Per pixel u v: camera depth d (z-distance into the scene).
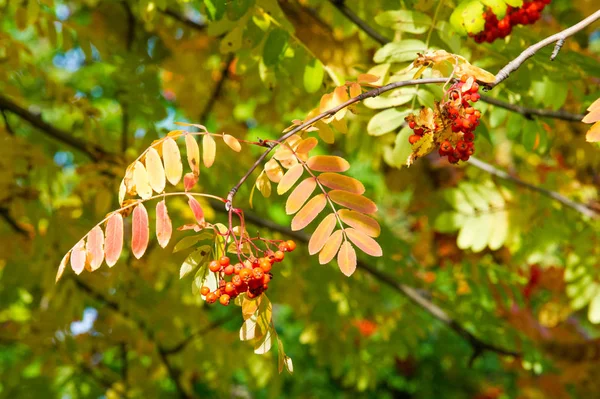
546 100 3.20
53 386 5.68
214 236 2.11
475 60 3.49
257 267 2.03
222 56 4.77
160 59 5.45
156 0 3.27
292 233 4.87
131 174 2.19
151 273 4.84
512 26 2.95
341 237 2.16
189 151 2.17
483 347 4.83
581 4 4.52
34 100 5.02
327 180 2.20
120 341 5.39
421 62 2.25
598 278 4.34
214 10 2.83
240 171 4.90
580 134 4.59
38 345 5.21
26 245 4.54
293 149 2.29
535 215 4.38
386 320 5.65
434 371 9.41
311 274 5.21
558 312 5.55
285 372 6.28
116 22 5.55
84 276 4.57
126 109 4.60
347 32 3.73
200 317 5.32
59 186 4.76
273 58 3.09
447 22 3.05
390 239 5.17
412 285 5.28
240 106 6.51
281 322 9.84
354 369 6.05
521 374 6.06
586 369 5.64
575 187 4.70
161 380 6.50
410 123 2.19
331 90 3.43
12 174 4.23
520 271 5.53
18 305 5.87
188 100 5.59
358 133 4.32
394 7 3.37
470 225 4.38
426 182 5.66
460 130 2.12
